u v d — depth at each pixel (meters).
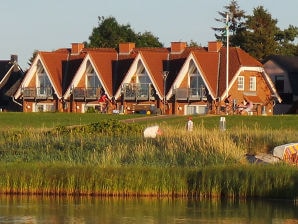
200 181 101.81
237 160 111.25
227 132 133.50
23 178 104.19
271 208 96.81
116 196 102.81
